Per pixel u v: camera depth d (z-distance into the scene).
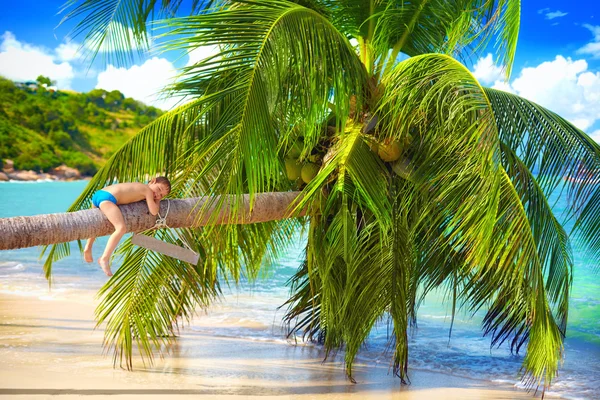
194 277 7.85
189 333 9.81
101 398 6.25
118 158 6.95
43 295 12.57
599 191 6.93
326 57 6.11
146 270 7.60
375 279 6.98
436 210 6.88
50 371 7.14
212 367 7.72
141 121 121.44
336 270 7.54
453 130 6.33
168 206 5.49
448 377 7.79
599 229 7.02
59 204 46.09
